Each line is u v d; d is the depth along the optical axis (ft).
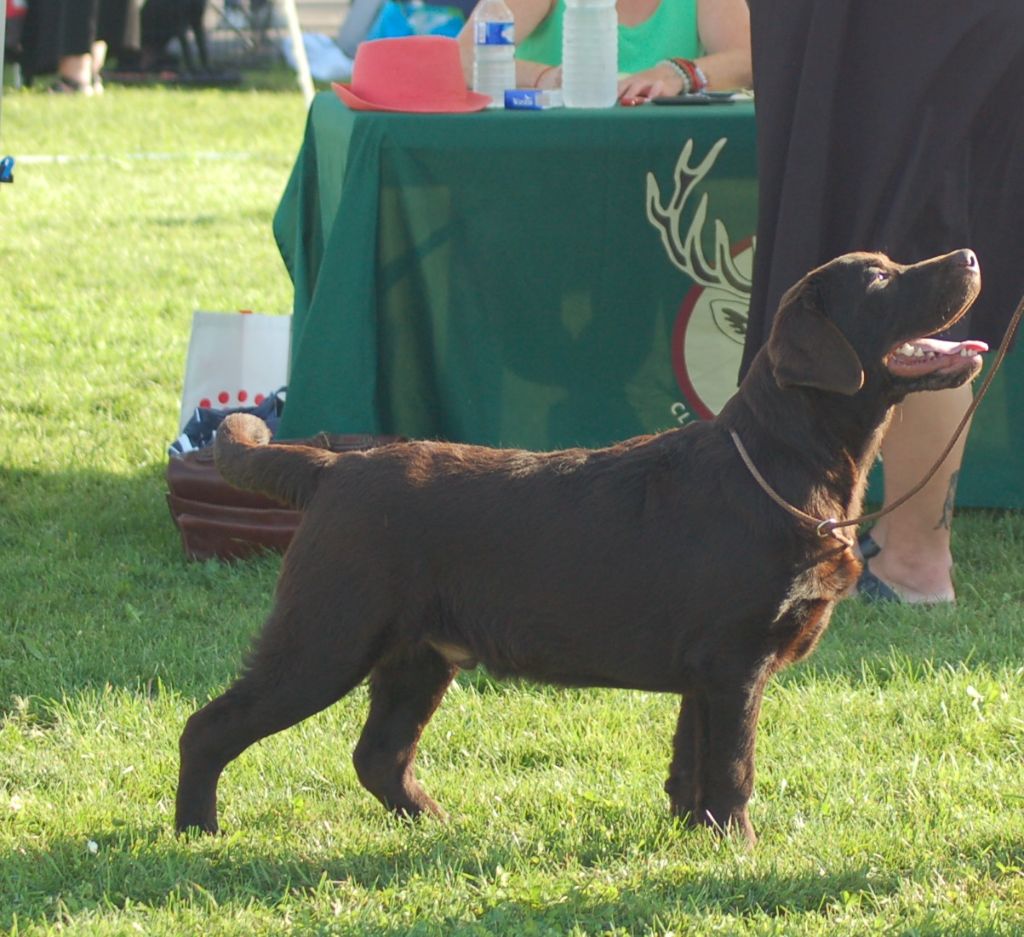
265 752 22.68
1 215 71.31
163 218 71.51
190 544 31.63
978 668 25.52
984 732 23.18
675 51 38.37
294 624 19.12
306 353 30.96
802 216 25.72
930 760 22.45
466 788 21.71
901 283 18.90
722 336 32.76
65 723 23.70
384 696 20.89
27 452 38.42
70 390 43.83
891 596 29.32
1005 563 31.42
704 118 31.55
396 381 32.50
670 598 18.78
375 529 19.02
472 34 38.32
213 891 18.07
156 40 118.21
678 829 19.72
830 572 18.90
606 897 17.60
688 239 32.17
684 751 20.20
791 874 18.28
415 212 31.48
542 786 21.58
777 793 21.35
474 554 19.07
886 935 16.62
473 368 32.50
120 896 17.97
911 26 24.95
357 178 30.94
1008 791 21.08
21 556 31.65
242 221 70.74
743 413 19.38
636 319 32.63
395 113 31.35
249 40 122.21
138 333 50.80
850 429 19.35
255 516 31.14
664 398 33.04
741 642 18.70
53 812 20.57
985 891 18.07
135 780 21.77
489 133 31.19
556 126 31.42
